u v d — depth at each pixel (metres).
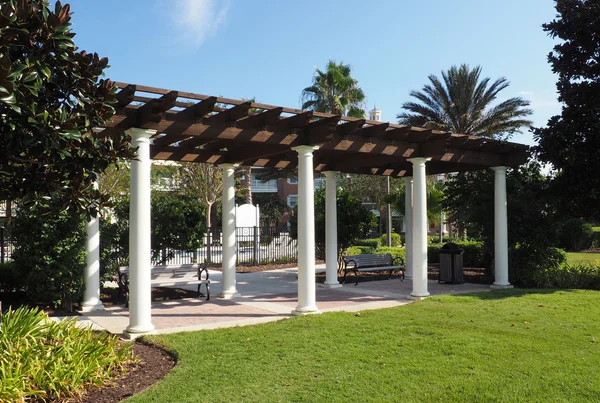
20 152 4.44
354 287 13.15
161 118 7.41
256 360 5.97
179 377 5.33
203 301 10.87
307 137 8.95
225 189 11.50
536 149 12.80
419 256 10.73
